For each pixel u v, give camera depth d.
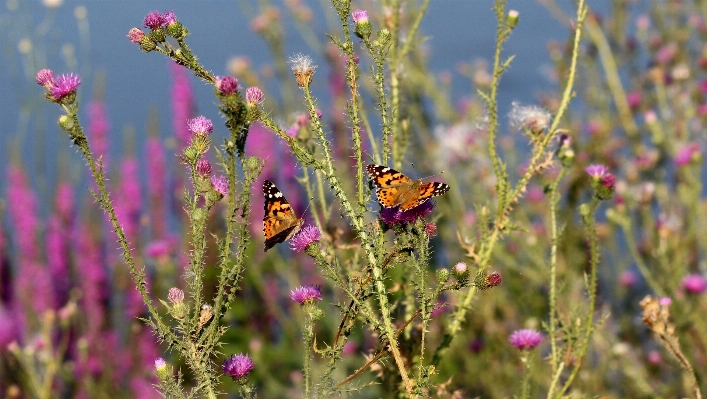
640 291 2.49
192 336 1.77
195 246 1.77
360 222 1.79
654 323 1.96
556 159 1.99
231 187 1.76
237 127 1.76
